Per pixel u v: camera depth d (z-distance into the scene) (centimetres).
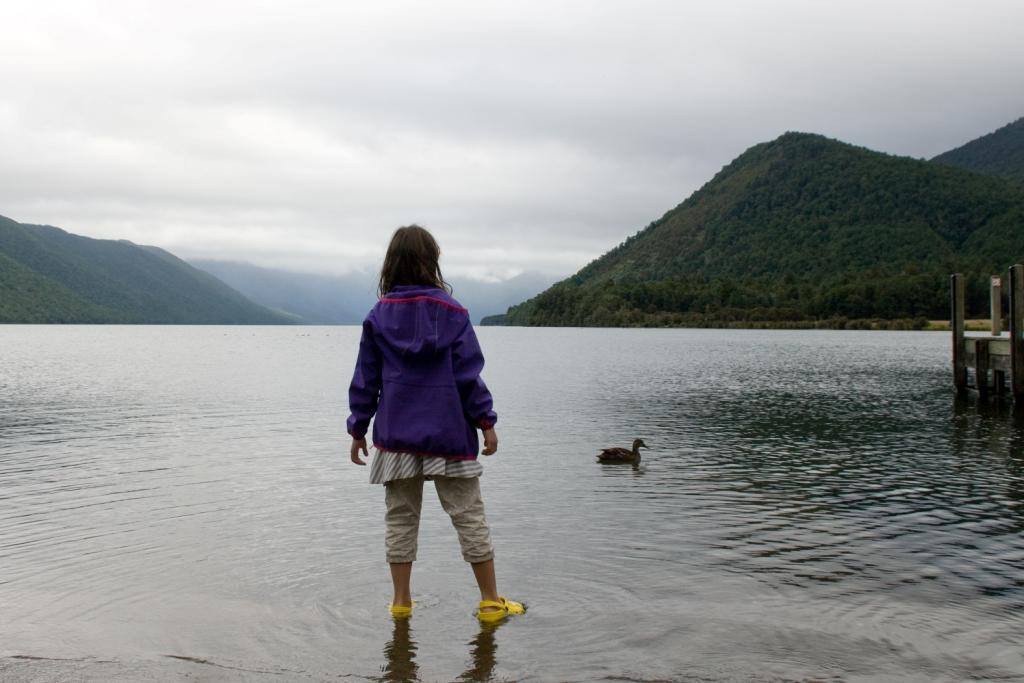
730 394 2756
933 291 17325
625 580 672
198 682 465
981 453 1438
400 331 543
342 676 474
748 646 521
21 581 675
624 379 3538
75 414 2120
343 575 690
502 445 1559
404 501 574
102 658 503
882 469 1270
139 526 878
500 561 732
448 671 481
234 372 4159
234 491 1080
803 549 776
